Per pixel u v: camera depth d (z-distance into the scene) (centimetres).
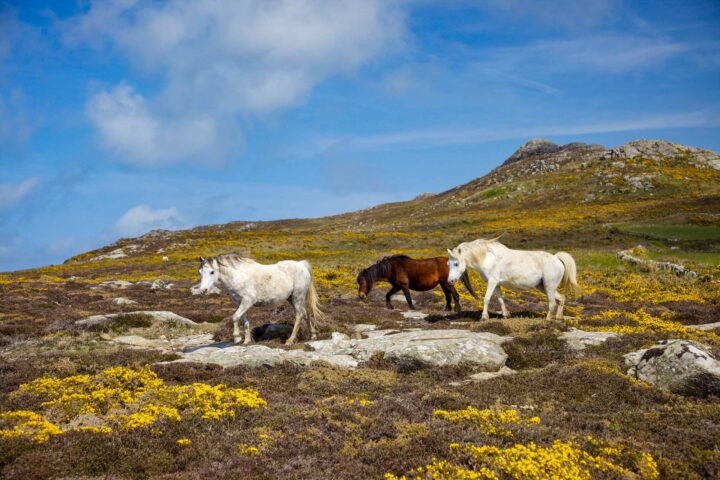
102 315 1853
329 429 796
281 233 8688
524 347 1325
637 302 2312
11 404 880
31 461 666
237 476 649
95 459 685
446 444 708
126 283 3453
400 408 881
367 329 1695
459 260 1578
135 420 798
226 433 788
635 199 8538
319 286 2969
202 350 1362
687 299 2284
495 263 1557
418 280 1994
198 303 2450
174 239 8488
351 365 1242
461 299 2489
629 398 950
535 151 16175
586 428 792
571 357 1253
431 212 11212
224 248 6394
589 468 638
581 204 8744
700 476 639
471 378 1143
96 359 1255
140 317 1828
